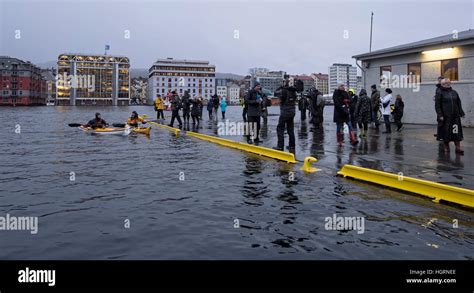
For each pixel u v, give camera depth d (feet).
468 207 16.21
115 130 57.62
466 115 58.23
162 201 17.69
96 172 25.12
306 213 15.66
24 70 442.91
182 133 58.54
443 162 26.21
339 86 36.63
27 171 25.54
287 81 33.19
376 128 54.75
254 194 18.84
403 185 19.40
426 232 13.43
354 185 20.81
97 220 14.89
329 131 53.62
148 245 12.37
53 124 87.35
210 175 23.91
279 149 33.35
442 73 62.08
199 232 13.52
